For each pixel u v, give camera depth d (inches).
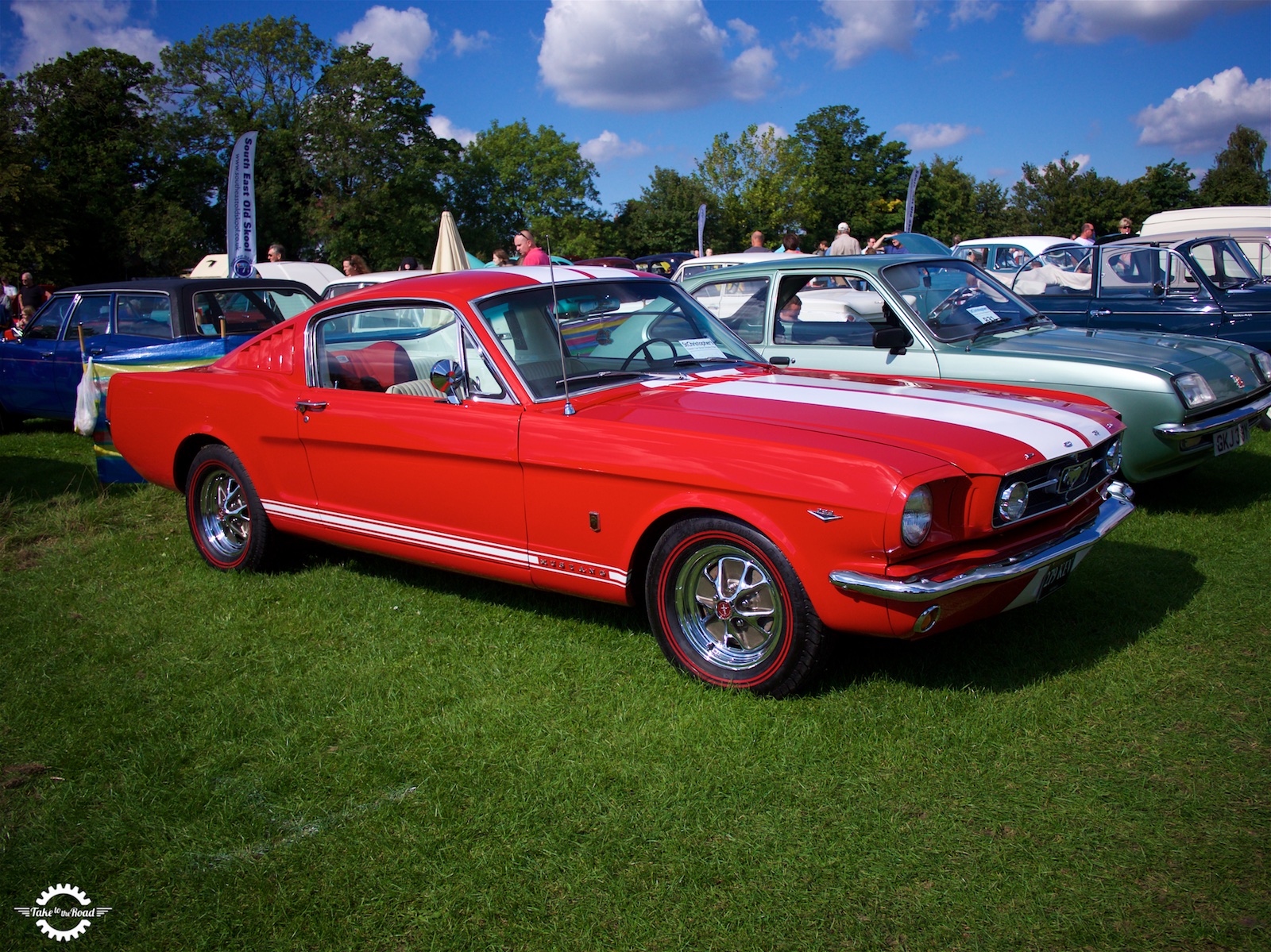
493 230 2365.9
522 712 126.5
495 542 147.0
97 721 130.1
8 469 295.3
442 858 97.3
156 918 91.6
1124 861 91.6
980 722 118.0
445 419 147.6
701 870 93.1
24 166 1336.1
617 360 155.3
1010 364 207.5
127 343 321.7
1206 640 138.7
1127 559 175.0
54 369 346.9
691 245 2315.5
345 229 1708.9
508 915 88.8
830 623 117.2
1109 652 136.3
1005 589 119.9
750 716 121.7
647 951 83.4
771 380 154.7
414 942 86.2
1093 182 2122.3
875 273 222.1
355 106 1764.3
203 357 271.1
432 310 154.2
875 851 94.9
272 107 1750.7
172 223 1633.9
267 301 335.9
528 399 141.9
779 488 115.9
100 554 203.8
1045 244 497.0
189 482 192.4
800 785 106.7
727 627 129.6
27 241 1336.1
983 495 115.7
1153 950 80.2
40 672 146.2
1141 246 294.5
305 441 167.5
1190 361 202.4
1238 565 168.7
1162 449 195.9
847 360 224.7
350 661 145.3
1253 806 99.1
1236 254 300.7
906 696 125.3
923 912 86.3
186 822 106.0
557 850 97.6
